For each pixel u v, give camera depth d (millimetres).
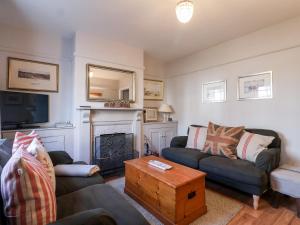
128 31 2916
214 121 3545
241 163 2215
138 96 3688
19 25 2701
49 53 3008
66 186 1548
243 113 3076
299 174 1980
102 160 3092
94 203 1255
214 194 2328
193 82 3979
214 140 2734
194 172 1916
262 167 2045
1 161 1153
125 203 1276
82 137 2928
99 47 3125
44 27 2781
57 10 2314
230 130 2699
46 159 1340
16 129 2512
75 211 1165
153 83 4418
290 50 2543
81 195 1367
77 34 2908
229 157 2494
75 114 2920
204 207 1876
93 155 3088
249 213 1893
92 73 3086
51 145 2727
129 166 2217
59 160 1978
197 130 3219
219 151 2613
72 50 3090
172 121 4301
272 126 2719
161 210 1753
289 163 2506
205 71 3719
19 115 2602
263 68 2822
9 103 2514
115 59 3312
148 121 4230
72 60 3092
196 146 3074
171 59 4367
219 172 2250
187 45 3490
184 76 4191
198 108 3867
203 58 3727
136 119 3615
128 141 3516
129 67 3518
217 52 3453
